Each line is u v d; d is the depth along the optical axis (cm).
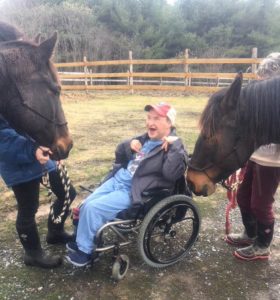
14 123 216
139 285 257
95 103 1066
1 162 239
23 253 292
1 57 200
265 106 212
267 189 264
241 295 250
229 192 296
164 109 257
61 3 2902
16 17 2611
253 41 2705
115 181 269
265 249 284
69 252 257
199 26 2830
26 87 205
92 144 606
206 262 285
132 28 2688
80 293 248
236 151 224
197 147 232
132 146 270
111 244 270
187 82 1308
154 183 253
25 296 245
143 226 243
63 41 2552
